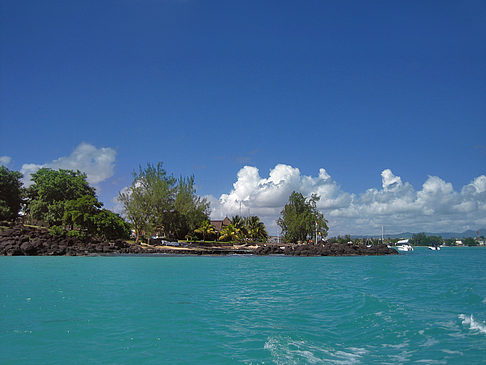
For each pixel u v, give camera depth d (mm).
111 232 69750
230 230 105750
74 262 46000
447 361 8688
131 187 81812
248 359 8859
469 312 14812
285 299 18578
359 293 20406
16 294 19172
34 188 81125
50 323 12602
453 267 45719
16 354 9219
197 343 10234
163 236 96250
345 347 9984
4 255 56062
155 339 10648
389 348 9883
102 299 17781
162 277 29188
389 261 61594
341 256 81312
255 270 39219
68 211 68625
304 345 10125
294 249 85250
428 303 17047
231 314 14508
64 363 8539
